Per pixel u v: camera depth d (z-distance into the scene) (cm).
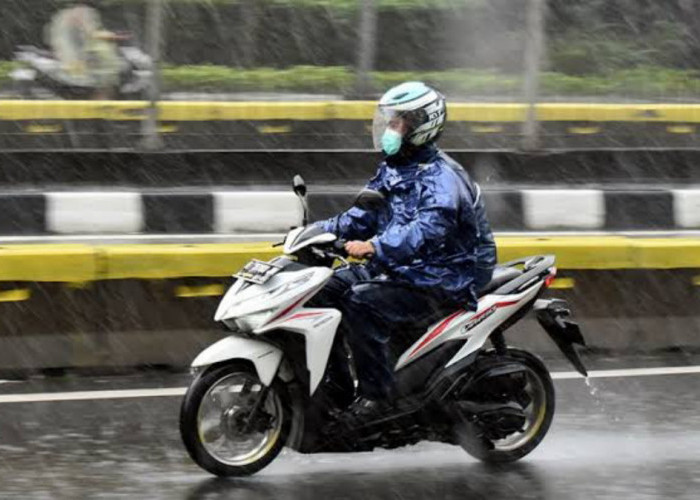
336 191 2897
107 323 1692
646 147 3509
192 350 1725
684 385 1716
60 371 1683
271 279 1231
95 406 1544
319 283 1231
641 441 1462
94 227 2727
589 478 1322
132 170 2927
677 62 4125
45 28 3400
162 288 1708
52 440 1405
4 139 3070
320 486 1270
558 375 1742
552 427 1508
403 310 1263
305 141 3272
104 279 1683
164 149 2966
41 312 1670
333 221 1348
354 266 1309
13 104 3075
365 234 1339
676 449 1434
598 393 1662
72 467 1312
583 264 1845
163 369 1717
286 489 1257
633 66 4059
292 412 1266
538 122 3161
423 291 1263
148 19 2967
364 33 3347
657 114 3525
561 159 3139
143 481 1271
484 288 1323
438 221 1235
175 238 2705
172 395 1602
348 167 3059
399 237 1231
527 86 3098
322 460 1362
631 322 1875
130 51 3331
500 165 3091
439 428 1298
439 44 3969
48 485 1252
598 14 4078
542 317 1348
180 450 1383
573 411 1579
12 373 1664
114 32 3362
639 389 1688
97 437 1422
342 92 3694
